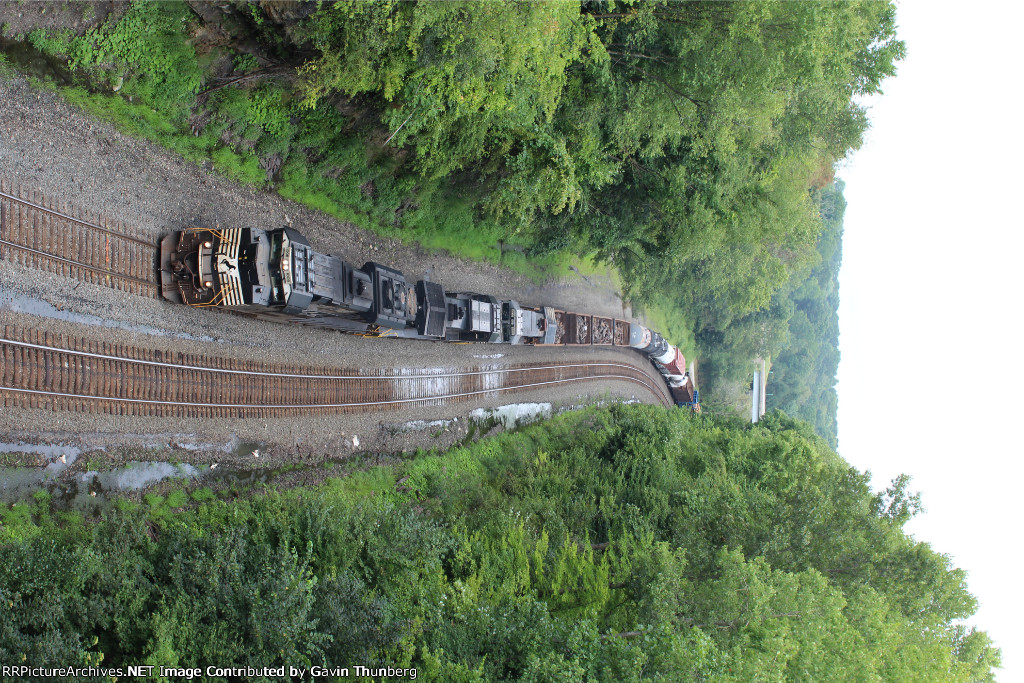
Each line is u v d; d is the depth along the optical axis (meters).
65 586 16.00
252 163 27.73
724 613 23.78
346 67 24.66
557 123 34.25
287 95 27.55
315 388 29.06
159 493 22.12
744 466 46.88
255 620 17.36
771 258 57.16
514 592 25.48
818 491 28.30
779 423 66.06
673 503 36.81
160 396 22.80
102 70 22.98
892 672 23.95
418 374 35.53
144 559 18.19
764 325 90.25
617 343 61.09
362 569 22.97
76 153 21.72
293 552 20.30
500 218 38.34
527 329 43.44
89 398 20.58
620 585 28.58
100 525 18.73
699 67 33.12
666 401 79.88
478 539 28.23
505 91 27.58
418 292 33.19
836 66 34.78
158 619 16.17
